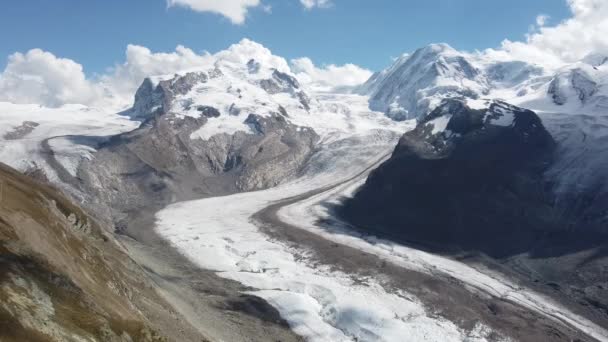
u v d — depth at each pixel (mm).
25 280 27219
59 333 24734
